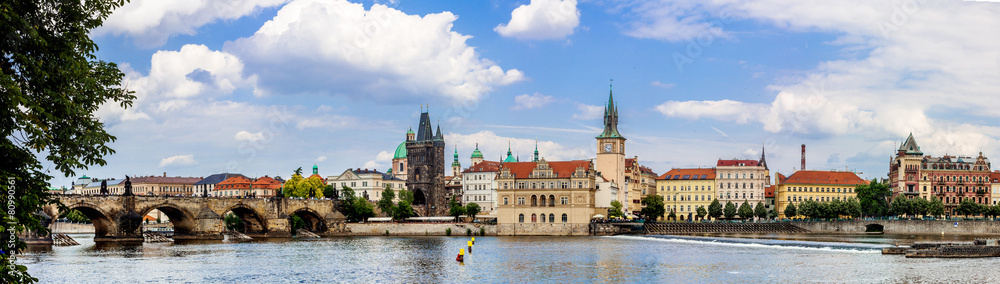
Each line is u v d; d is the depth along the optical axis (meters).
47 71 49.94
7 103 44.97
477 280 118.12
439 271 131.25
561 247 190.62
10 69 48.22
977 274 114.69
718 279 115.56
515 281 116.31
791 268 128.25
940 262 132.25
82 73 51.88
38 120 49.38
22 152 49.16
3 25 45.41
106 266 141.50
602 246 193.62
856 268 125.62
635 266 135.62
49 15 50.56
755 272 123.44
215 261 153.00
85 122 52.62
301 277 124.56
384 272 130.62
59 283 117.00
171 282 118.38
